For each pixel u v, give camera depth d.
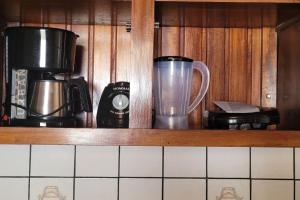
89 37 1.18
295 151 1.10
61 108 0.98
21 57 0.94
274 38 1.18
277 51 1.18
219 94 1.18
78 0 0.98
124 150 1.09
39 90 0.97
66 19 1.14
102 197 1.08
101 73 1.17
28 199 1.08
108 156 1.09
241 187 1.10
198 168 1.09
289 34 1.09
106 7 1.03
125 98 1.04
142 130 0.91
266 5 0.97
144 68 0.93
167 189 1.09
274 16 1.07
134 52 0.93
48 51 0.95
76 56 1.17
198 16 1.07
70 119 1.00
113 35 1.18
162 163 1.09
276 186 1.10
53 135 0.90
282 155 1.10
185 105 1.05
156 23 1.01
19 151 1.08
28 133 0.90
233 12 1.03
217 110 1.07
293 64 1.05
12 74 0.96
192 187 1.09
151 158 1.09
